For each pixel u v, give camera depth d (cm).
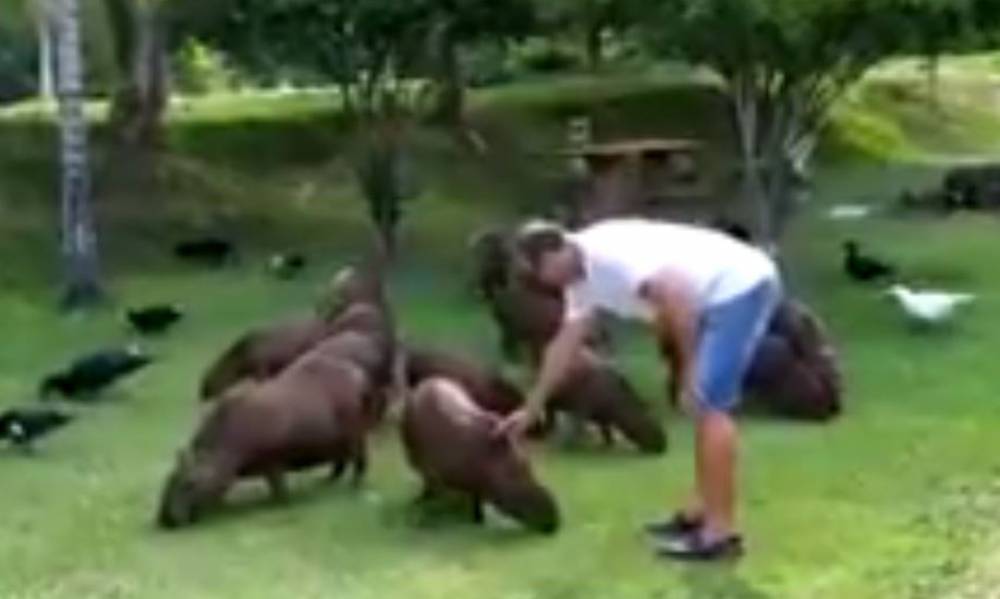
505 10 1688
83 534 875
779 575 783
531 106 2433
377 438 1022
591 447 1012
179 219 1908
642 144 2033
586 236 798
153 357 1273
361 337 1006
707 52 1512
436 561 819
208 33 1805
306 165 2134
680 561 804
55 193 1883
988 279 1617
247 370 1098
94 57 2159
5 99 2547
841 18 1456
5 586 798
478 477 854
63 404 1154
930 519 862
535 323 1139
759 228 1591
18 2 2272
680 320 781
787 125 1585
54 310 1539
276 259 1727
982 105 2889
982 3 1466
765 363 1067
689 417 959
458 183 2153
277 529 873
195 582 801
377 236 1873
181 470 894
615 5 1505
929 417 1076
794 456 986
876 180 2388
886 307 1449
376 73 1764
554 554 823
